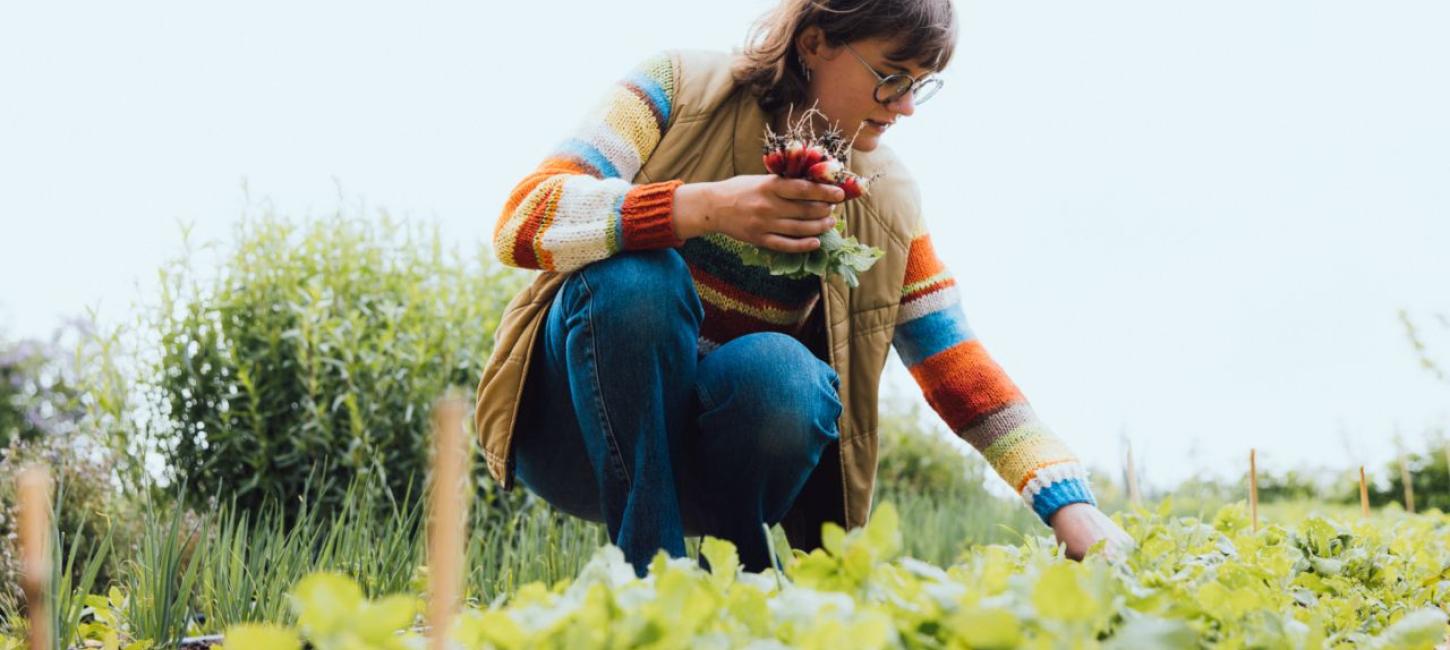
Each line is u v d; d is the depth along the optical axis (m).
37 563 0.95
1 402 5.90
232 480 3.83
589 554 2.83
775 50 1.98
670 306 1.77
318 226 4.21
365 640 0.90
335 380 3.92
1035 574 1.20
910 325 2.18
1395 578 2.08
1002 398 2.10
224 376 3.86
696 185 1.78
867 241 2.10
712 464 1.91
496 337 2.06
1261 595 1.48
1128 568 1.48
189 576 1.95
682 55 2.10
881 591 1.14
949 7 1.94
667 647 0.95
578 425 2.00
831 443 2.11
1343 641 1.55
